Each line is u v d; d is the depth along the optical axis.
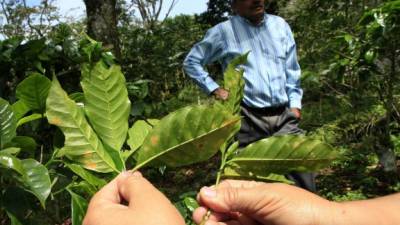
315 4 2.87
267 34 1.57
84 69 0.39
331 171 2.41
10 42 1.27
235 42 1.57
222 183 0.45
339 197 2.05
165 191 2.32
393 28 1.74
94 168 0.39
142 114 1.49
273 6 4.51
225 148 0.42
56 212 0.86
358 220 0.43
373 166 2.33
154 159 0.37
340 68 1.93
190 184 2.41
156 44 3.39
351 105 2.29
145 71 2.93
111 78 0.39
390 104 2.02
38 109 0.55
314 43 2.73
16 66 1.25
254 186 0.43
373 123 2.37
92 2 2.87
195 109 0.36
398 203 0.45
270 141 0.40
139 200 0.34
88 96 0.39
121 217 0.33
